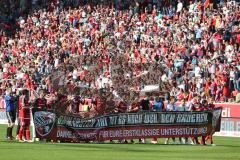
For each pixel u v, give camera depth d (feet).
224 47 286.25
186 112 194.59
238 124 238.48
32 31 378.53
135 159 139.95
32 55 354.54
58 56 338.13
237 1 310.04
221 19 300.61
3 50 379.96
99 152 156.25
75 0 376.07
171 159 142.41
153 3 341.21
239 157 151.33
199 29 301.43
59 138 186.09
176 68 283.59
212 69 274.36
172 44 303.48
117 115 190.80
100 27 346.95
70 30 359.46
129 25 334.85
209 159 144.77
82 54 330.75
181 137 194.39
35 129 184.65
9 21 399.44
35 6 392.88
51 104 199.72
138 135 192.34
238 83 260.62
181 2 328.70
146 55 302.45
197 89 267.39
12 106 194.08
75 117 187.73
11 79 325.42
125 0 352.69
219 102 252.83
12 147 166.30
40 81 322.14
